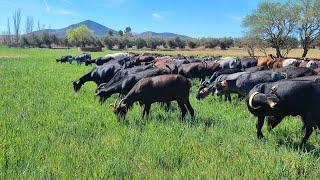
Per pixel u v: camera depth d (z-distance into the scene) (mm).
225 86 18672
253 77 17984
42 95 20188
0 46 131375
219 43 131500
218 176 8609
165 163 9648
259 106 11789
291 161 9711
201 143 11117
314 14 67625
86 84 26594
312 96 11125
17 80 27188
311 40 69938
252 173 8844
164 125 13430
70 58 53969
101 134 12336
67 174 8555
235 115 15680
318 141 11977
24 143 10688
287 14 69438
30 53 87875
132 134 12000
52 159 9516
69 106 16938
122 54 46906
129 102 14766
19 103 17156
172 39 136875
